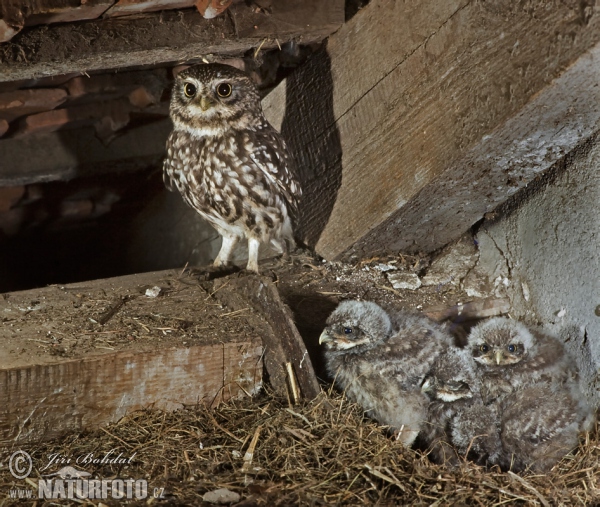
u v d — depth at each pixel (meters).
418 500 6.79
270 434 7.57
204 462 7.24
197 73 9.70
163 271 10.26
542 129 7.88
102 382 7.72
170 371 7.97
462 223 9.64
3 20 7.66
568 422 8.01
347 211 9.95
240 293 9.06
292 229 10.65
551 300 9.05
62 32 8.41
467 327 9.71
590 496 7.18
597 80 7.28
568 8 7.04
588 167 8.27
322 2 9.38
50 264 15.55
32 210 13.73
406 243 10.15
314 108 10.30
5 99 10.30
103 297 9.26
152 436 7.65
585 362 8.59
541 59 7.33
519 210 9.43
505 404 8.34
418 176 8.81
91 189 13.58
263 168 9.83
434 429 8.35
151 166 13.22
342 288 10.02
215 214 10.30
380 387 8.44
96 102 11.45
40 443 7.55
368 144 9.47
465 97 8.12
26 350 7.76
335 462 7.22
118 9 8.23
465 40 8.05
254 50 10.12
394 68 8.99
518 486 7.14
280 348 8.30
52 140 12.36
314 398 7.98
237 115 9.77
